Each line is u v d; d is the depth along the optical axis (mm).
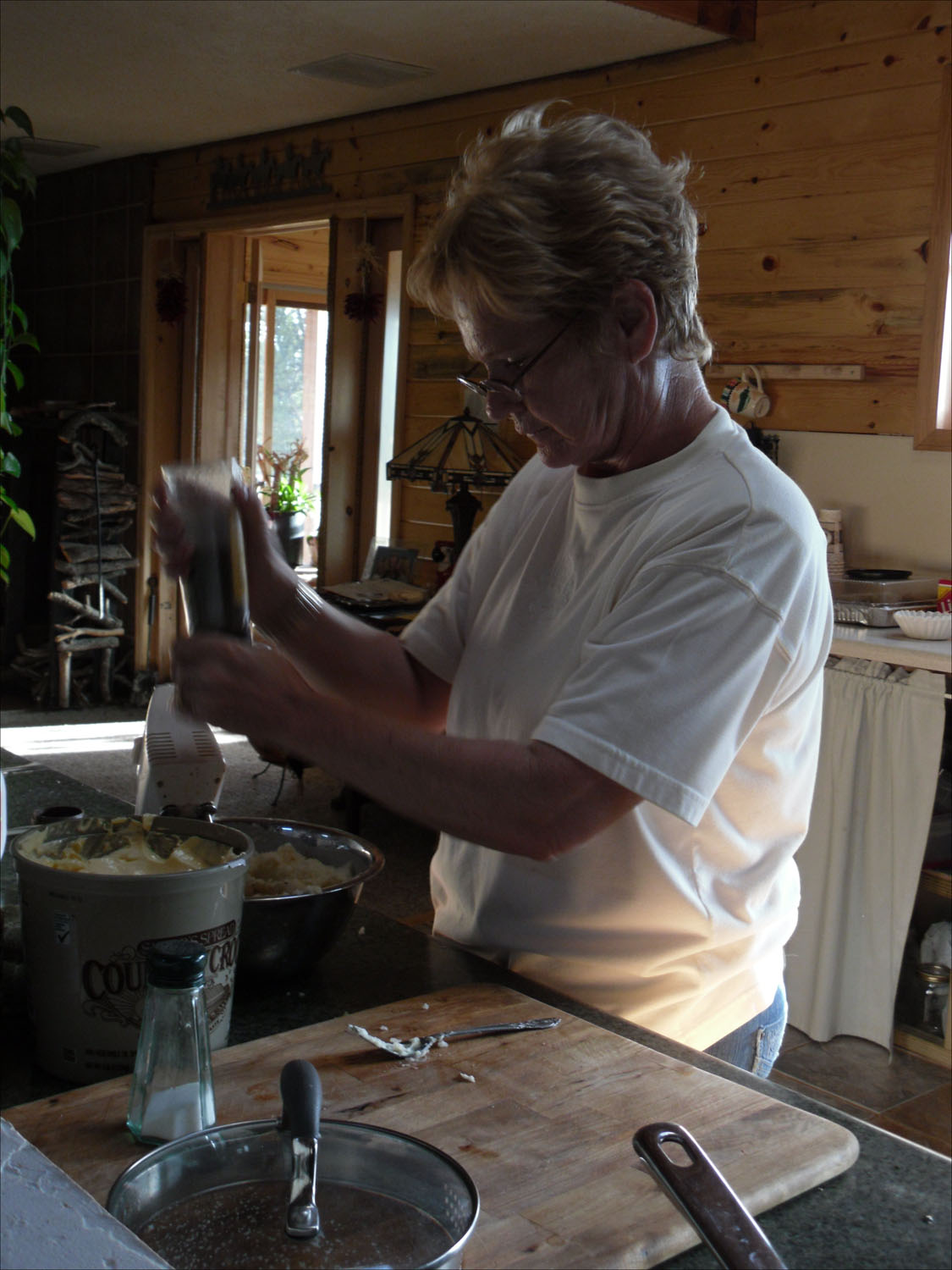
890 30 3512
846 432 3711
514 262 1133
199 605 1144
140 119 5598
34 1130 916
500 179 1147
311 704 1111
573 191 1131
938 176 3412
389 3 3764
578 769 1090
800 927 3262
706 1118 960
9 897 1359
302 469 7098
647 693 1092
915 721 3004
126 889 989
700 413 1284
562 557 1363
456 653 1552
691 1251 823
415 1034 1088
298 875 1306
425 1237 748
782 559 1150
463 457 4582
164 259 6484
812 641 1203
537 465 1515
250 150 5934
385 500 5676
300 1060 857
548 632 1347
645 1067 1042
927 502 3539
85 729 5961
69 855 1102
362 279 5414
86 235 7008
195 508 1148
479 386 1260
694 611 1120
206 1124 900
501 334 1201
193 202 6309
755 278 3908
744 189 3918
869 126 3582
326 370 5582
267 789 5141
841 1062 3137
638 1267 792
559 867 1300
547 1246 793
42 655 6496
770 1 3811
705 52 4012
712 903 1291
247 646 1120
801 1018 3270
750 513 1158
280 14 3938
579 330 1180
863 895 3158
